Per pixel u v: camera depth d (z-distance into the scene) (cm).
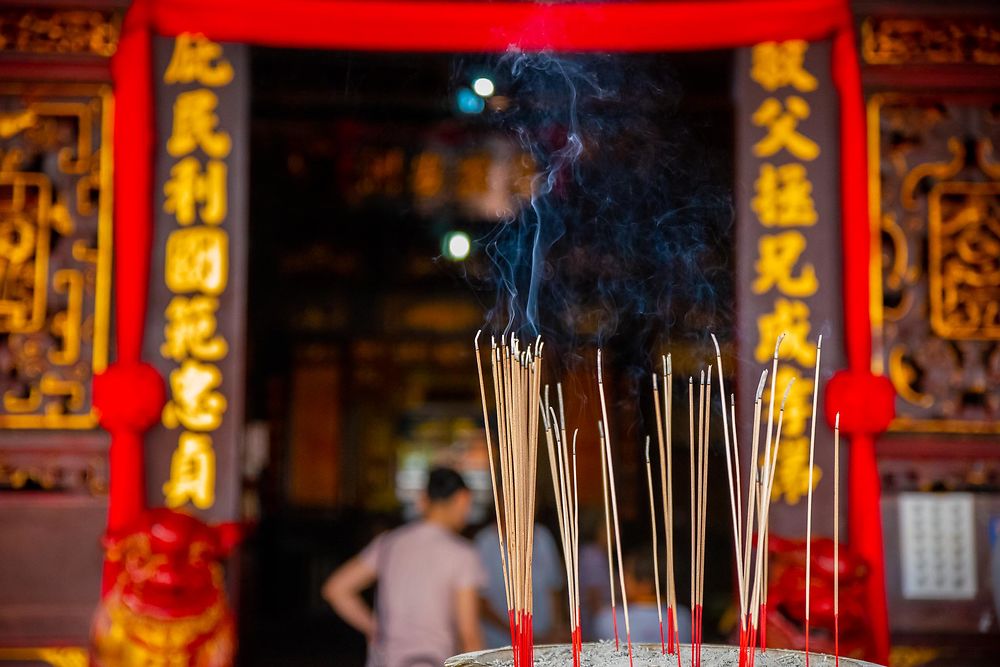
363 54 416
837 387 344
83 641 348
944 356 365
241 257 363
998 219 372
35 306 360
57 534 352
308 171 768
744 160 370
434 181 760
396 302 918
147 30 352
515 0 359
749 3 357
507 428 174
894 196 371
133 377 337
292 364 930
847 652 323
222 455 355
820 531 352
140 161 350
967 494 360
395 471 948
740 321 365
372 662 357
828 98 369
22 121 367
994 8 372
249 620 678
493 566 460
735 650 196
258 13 355
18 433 355
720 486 649
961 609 356
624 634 420
